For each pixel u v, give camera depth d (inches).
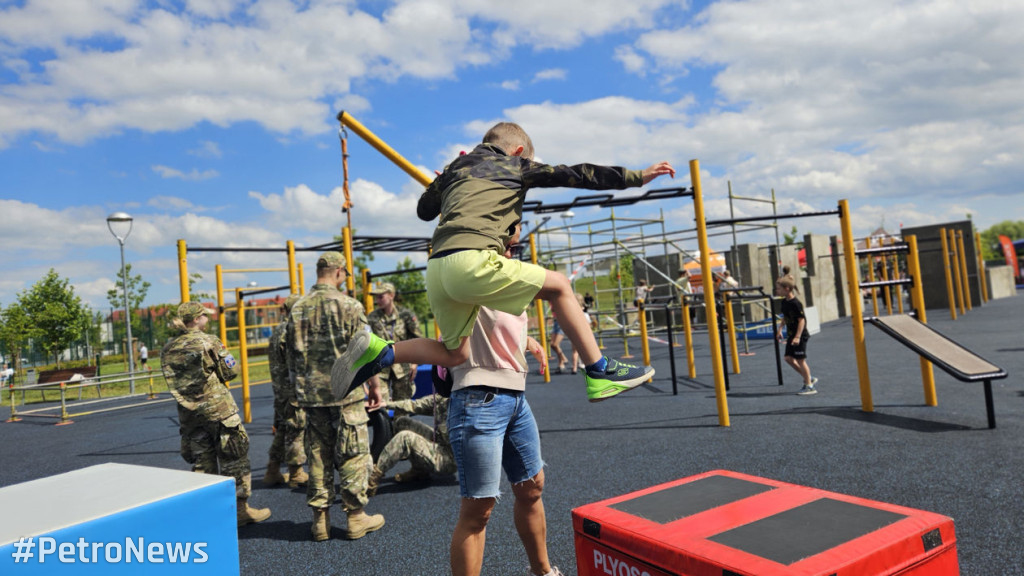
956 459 179.9
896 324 254.7
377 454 216.1
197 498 71.1
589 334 85.7
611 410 313.0
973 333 552.1
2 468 297.4
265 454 274.4
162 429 393.1
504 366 93.4
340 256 170.2
